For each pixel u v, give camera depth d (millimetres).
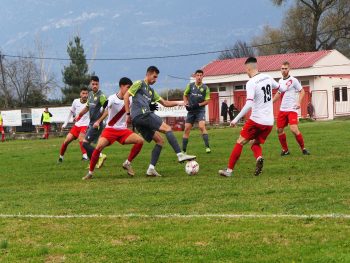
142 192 13273
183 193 12828
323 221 9430
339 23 86188
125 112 16297
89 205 12000
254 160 18781
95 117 18891
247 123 14953
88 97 19250
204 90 21750
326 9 86312
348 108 62125
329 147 21547
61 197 13266
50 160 22938
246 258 7844
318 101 60094
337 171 15203
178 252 8234
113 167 19109
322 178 14023
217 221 9852
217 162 18828
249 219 9852
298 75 62375
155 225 9797
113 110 16266
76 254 8398
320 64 62125
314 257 7691
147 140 16250
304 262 7543
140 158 21469
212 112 68875
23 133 59125
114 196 12961
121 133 16438
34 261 8141
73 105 22406
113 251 8430
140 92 16047
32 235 9562
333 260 7535
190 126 22062
